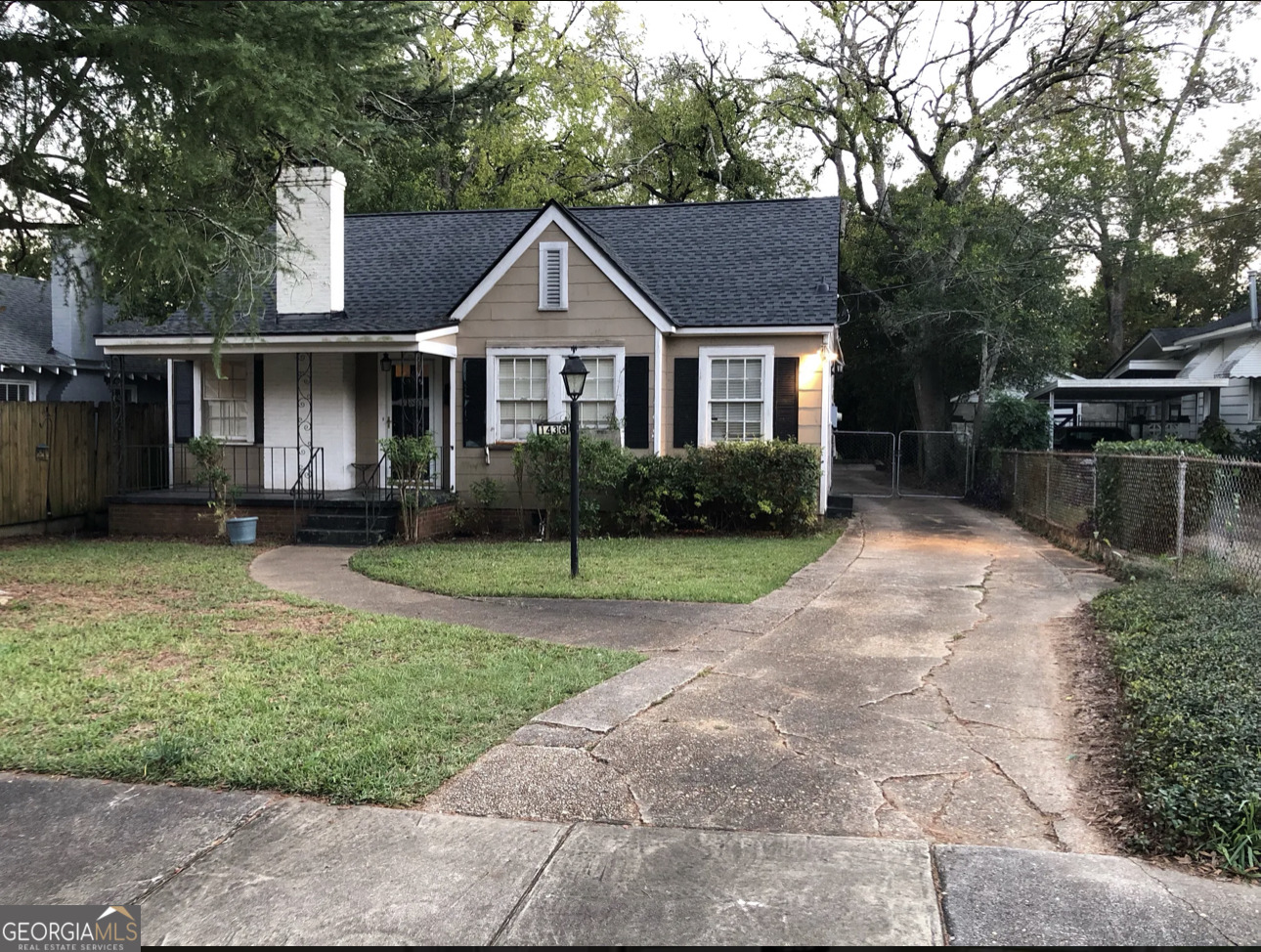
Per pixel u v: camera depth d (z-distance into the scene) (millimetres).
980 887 3279
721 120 30047
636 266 16016
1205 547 8867
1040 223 20719
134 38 7508
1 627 7414
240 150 9820
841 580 9906
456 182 30156
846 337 28641
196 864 3502
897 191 28422
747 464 13391
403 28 9086
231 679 5883
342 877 3395
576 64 31812
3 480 13266
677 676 6059
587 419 14398
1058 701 5578
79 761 4434
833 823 3861
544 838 3709
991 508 18859
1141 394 26953
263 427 15391
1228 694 4770
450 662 6324
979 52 24422
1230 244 37656
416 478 13156
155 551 12148
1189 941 2908
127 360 21391
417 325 14219
